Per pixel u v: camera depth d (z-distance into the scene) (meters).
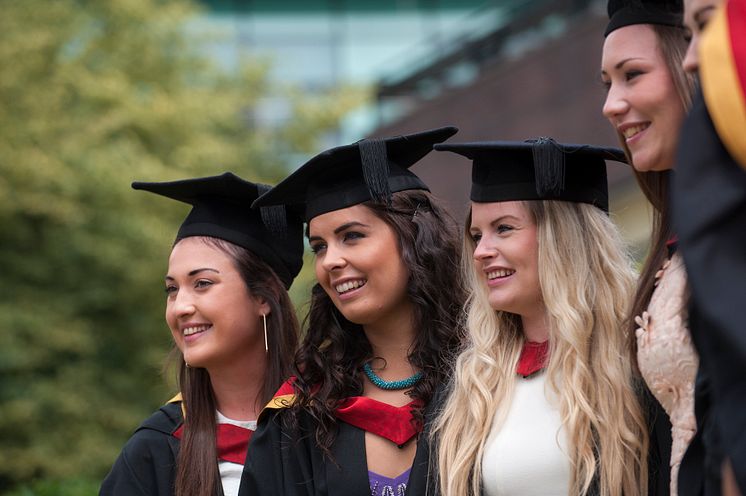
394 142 4.23
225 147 15.07
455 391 3.93
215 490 4.53
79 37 15.23
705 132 2.18
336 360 4.28
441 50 16.58
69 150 13.68
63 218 13.54
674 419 3.14
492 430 3.78
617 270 3.86
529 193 3.85
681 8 3.19
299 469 4.22
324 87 20.44
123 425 13.70
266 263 4.75
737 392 2.12
